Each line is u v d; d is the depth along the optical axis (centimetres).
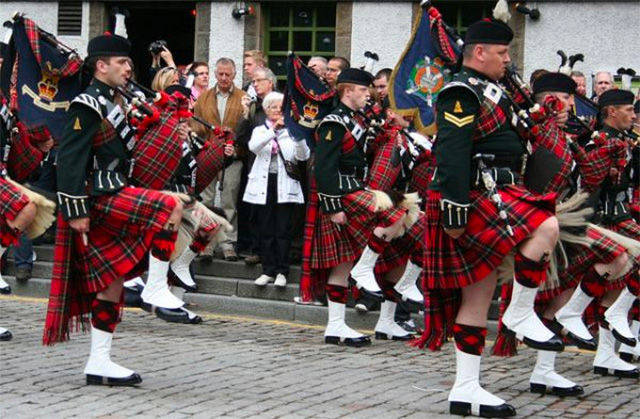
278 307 1038
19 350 793
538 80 768
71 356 771
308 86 915
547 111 639
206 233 896
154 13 1476
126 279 680
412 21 1282
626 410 642
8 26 749
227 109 1109
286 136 1047
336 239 884
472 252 595
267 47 1339
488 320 984
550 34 1244
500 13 612
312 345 881
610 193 812
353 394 666
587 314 815
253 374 726
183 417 586
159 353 801
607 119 809
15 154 778
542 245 591
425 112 808
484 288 603
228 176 1111
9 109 765
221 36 1336
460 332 607
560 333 760
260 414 599
